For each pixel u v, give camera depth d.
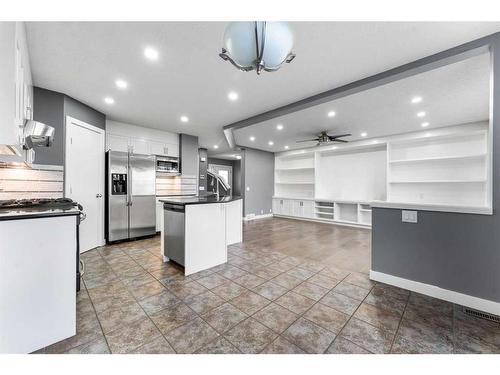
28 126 1.85
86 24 1.74
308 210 6.91
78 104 3.31
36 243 1.39
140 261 3.02
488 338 1.50
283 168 7.82
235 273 2.65
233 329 1.60
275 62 1.15
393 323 1.67
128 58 2.22
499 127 1.76
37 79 2.65
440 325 1.64
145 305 1.92
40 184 2.85
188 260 2.59
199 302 1.97
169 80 2.68
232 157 9.53
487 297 1.82
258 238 4.52
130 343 1.45
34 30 1.80
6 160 1.98
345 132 5.04
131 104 3.46
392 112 3.71
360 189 6.16
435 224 2.07
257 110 3.71
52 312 1.44
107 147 4.15
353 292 2.17
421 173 5.00
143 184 4.29
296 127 4.69
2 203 2.26
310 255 3.37
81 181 3.36
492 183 1.80
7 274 1.31
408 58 2.17
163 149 5.03
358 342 1.47
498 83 1.76
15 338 1.33
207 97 3.17
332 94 2.88
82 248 3.37
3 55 1.37
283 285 2.32
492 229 1.80
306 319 1.72
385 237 2.38
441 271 2.04
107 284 2.32
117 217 3.92
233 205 4.07
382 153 5.80
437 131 4.58
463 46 1.94
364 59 2.20
